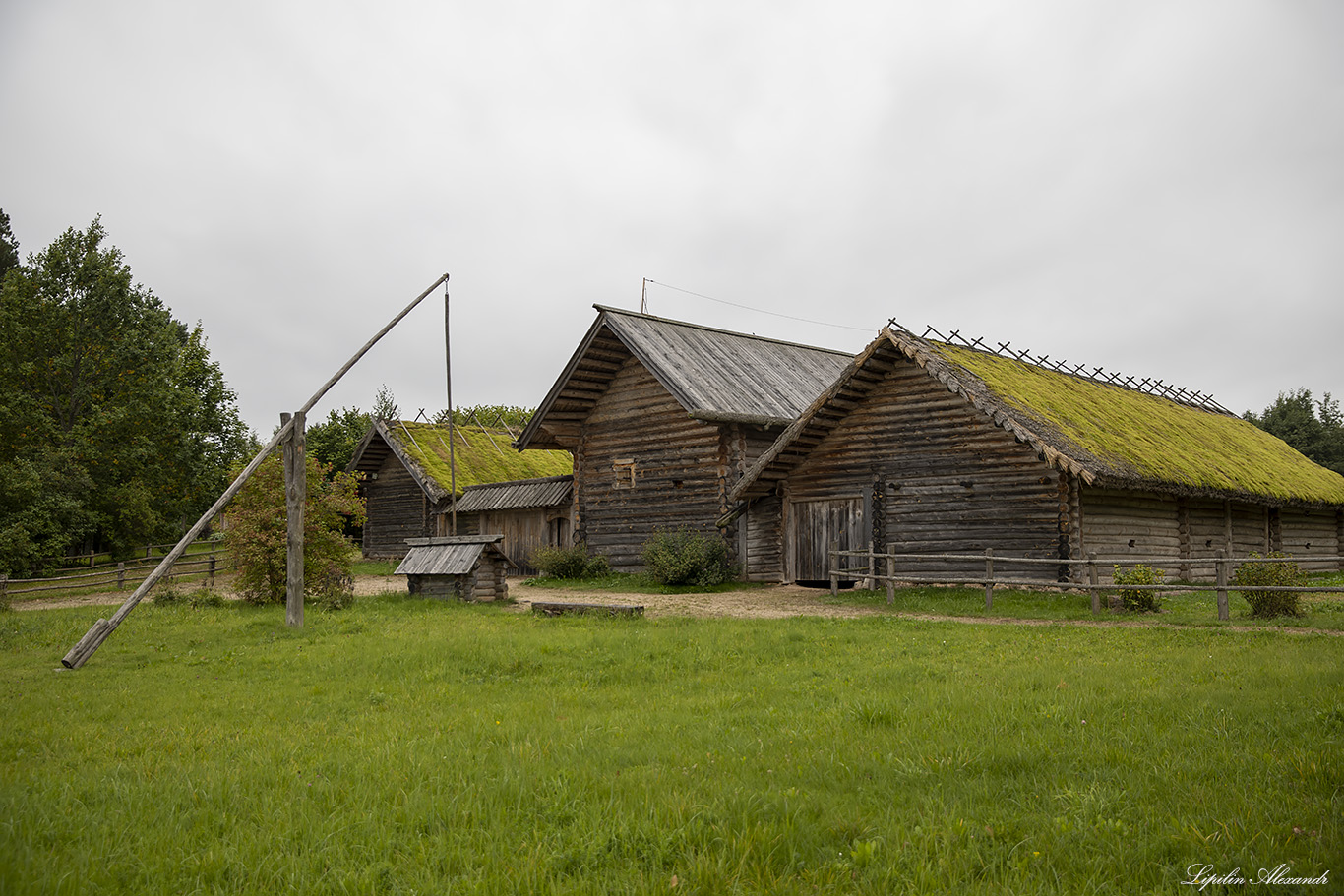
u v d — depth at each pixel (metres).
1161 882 4.75
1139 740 7.26
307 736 8.65
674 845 5.29
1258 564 16.36
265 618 18.39
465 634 15.20
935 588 21.88
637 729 8.34
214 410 47.50
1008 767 6.71
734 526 27.27
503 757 7.25
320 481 22.41
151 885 4.94
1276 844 5.17
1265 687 9.26
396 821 5.92
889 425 23.70
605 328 29.73
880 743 7.42
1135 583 17.39
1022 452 21.34
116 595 28.53
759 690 10.21
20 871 4.86
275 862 5.27
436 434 44.03
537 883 4.87
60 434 38.97
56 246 41.75
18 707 10.35
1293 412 56.41
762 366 32.06
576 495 31.72
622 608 17.94
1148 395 31.16
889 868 4.90
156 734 8.90
